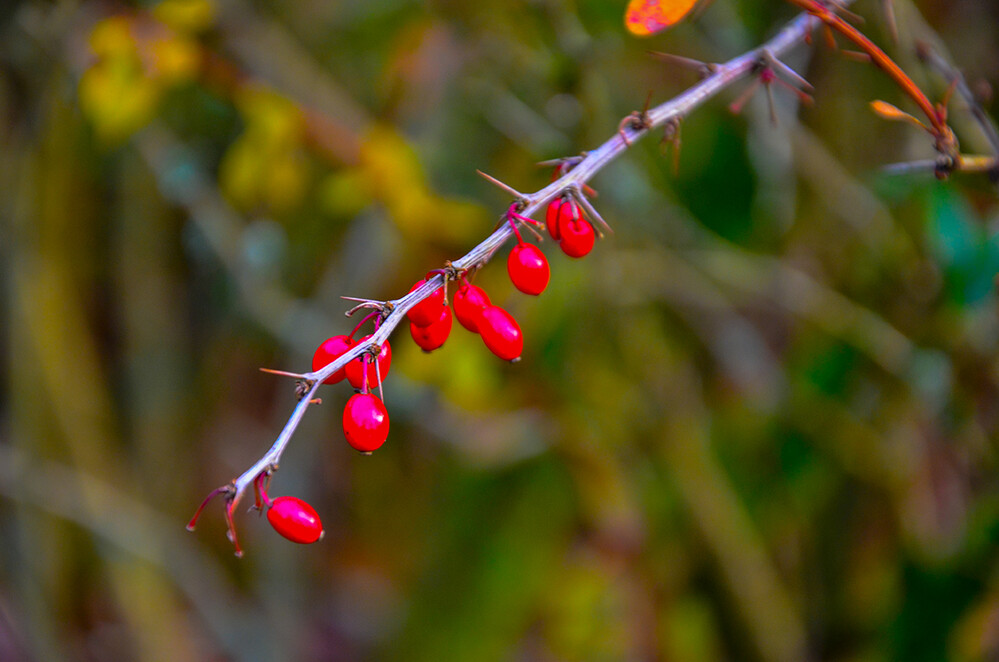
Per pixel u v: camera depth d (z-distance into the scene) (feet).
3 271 3.17
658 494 3.17
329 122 2.49
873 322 2.81
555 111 2.91
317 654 4.06
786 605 3.11
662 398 3.13
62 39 2.72
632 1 1.73
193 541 3.99
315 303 3.40
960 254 2.13
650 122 1.72
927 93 2.28
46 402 3.28
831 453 3.04
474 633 3.19
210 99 3.13
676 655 3.15
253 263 3.13
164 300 3.63
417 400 3.32
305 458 3.69
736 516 3.11
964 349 2.61
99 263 3.50
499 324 1.69
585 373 3.06
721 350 3.48
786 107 2.95
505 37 2.93
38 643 3.36
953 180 2.19
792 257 3.27
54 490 3.31
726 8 2.97
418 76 3.14
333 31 3.48
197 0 2.29
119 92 2.24
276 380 4.29
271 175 2.44
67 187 3.16
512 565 3.23
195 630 3.97
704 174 2.93
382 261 3.25
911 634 2.72
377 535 4.34
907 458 2.90
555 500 3.22
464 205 2.67
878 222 2.83
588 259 2.93
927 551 2.82
